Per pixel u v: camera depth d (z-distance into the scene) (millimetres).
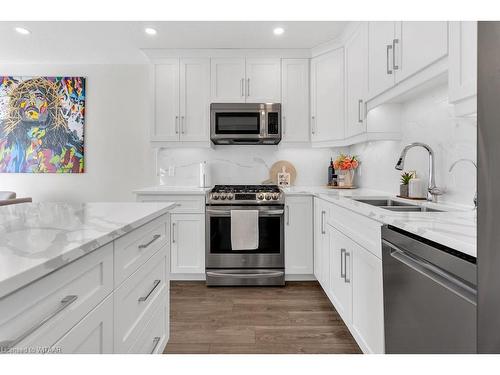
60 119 3625
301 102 3168
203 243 2891
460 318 834
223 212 2816
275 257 2855
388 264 1267
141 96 3650
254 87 3156
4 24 2680
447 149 1817
